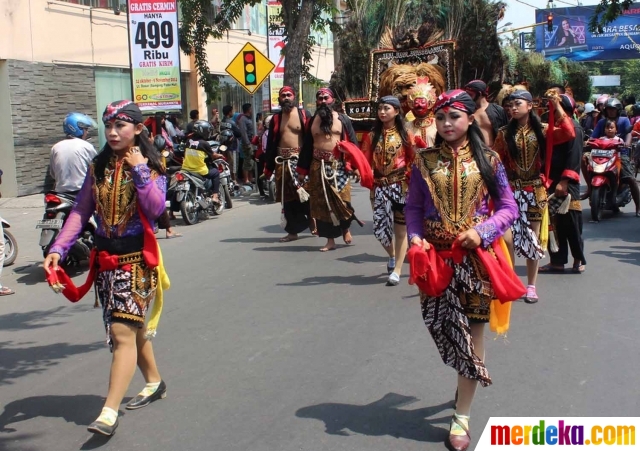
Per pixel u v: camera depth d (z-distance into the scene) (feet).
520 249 20.74
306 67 66.03
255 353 18.56
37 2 53.93
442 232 13.02
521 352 18.04
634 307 21.74
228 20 63.57
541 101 27.84
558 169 24.52
